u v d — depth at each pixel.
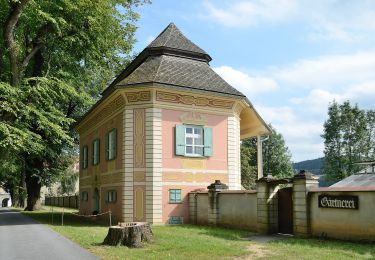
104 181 25.92
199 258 10.51
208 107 23.14
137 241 12.69
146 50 24.44
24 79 22.38
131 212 21.53
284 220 16.06
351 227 12.92
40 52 27.84
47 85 23.92
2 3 21.80
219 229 18.11
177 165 22.00
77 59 28.33
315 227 14.23
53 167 38.94
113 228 13.00
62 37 25.17
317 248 11.98
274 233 16.14
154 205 21.20
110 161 24.78
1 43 23.19
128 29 31.62
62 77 27.69
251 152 63.81
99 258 10.68
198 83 22.84
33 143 23.41
